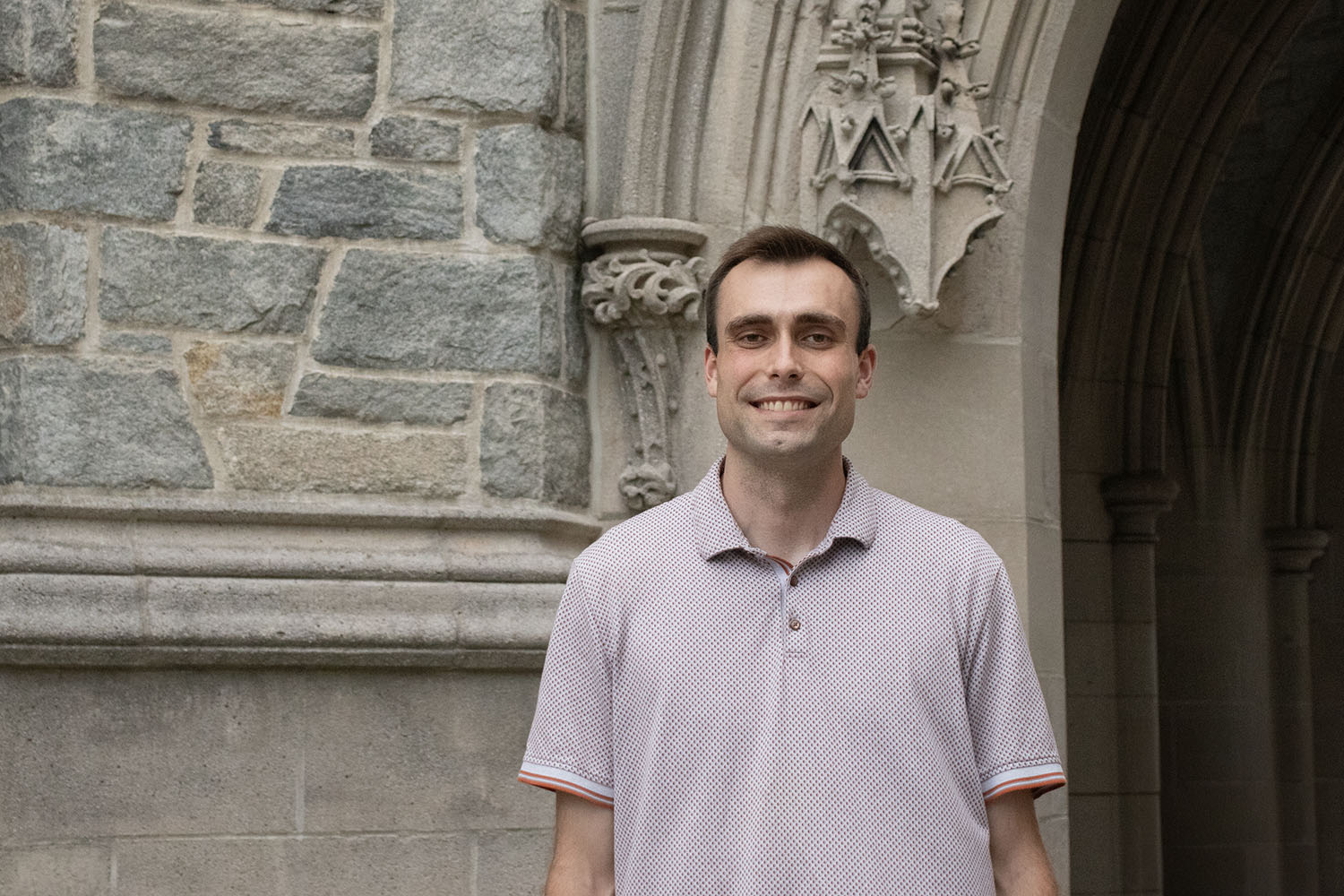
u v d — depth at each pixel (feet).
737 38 11.84
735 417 5.88
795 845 5.58
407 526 11.04
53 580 10.17
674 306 11.65
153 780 10.33
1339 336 27.04
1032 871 5.97
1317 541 26.53
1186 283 24.84
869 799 5.62
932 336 11.89
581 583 6.09
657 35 11.78
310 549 10.81
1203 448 25.66
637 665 5.89
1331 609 28.07
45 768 10.16
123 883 10.21
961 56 11.49
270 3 11.22
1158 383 21.90
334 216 11.19
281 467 10.92
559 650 6.11
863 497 6.04
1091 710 21.24
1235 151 25.54
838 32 11.33
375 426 11.14
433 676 10.93
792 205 11.81
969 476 11.83
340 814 10.63
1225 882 25.32
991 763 5.91
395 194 11.32
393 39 11.42
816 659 5.75
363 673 10.78
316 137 11.23
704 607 5.85
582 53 12.15
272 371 10.98
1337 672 28.09
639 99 11.81
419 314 11.28
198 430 10.80
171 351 10.81
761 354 5.86
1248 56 20.52
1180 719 25.59
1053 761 5.94
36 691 10.19
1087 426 21.59
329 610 10.66
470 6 11.56
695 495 6.11
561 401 11.65
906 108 11.28
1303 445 27.12
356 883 10.61
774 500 5.93
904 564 5.90
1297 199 25.14
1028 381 12.07
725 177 11.86
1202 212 23.11
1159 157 20.89
